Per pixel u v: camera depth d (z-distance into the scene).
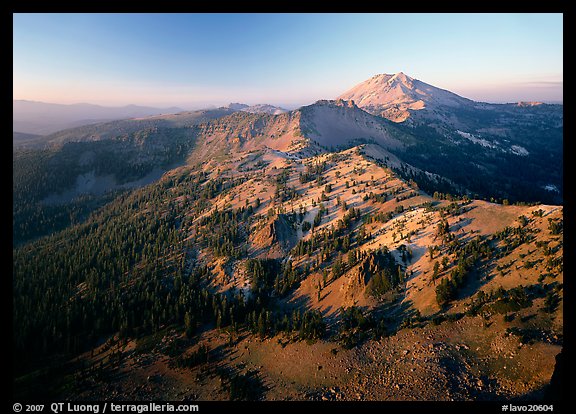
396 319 100.62
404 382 75.31
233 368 102.12
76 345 119.31
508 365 70.44
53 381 104.62
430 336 87.00
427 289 105.19
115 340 123.88
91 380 103.19
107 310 135.75
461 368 73.94
